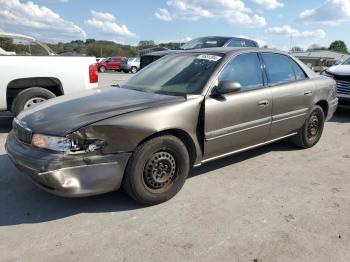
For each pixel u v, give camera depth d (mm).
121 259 2695
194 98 3746
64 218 3301
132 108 3436
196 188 3986
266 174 4473
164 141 3469
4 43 7516
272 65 4777
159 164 3500
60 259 2686
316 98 5359
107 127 3166
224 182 4176
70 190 3062
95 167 3150
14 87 6289
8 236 2984
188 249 2836
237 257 2742
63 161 3037
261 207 3568
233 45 10109
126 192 3461
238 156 5145
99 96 3965
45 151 3141
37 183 3246
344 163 4996
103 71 34531
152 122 3373
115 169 3232
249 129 4312
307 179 4348
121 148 3246
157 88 4152
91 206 3531
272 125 4656
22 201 3627
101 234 3037
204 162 4008
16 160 3301
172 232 3080
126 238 2980
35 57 6320
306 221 3305
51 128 3174
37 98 6379
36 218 3295
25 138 3377
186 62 4430
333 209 3562
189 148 3834
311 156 5262
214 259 2713
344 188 4102
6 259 2674
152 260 2689
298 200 3748
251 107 4270
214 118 3869
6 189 3904
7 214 3361
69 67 6559
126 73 32594
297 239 2998
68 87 6609
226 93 3916
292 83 4961
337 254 2795
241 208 3537
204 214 3404
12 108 6336
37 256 2717
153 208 3516
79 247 2842
